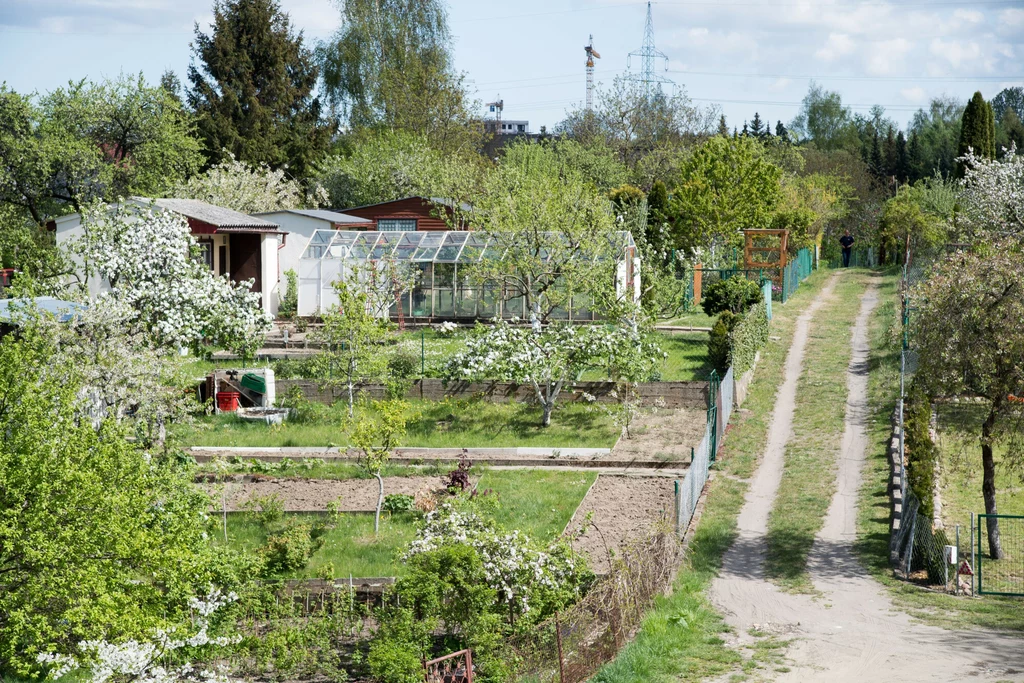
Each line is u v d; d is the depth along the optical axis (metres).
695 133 91.56
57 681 14.70
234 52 76.25
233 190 60.22
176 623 15.99
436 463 27.83
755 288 43.78
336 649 17.80
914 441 25.56
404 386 33.25
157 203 44.06
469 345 31.88
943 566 20.58
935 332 21.28
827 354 39.50
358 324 31.11
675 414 32.75
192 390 31.94
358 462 26.66
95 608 14.03
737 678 15.56
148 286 28.16
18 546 14.38
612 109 87.94
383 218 57.03
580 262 36.03
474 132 78.69
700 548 22.53
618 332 32.16
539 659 16.03
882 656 16.28
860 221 86.38
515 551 17.58
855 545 22.81
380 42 77.81
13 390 15.25
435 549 17.56
